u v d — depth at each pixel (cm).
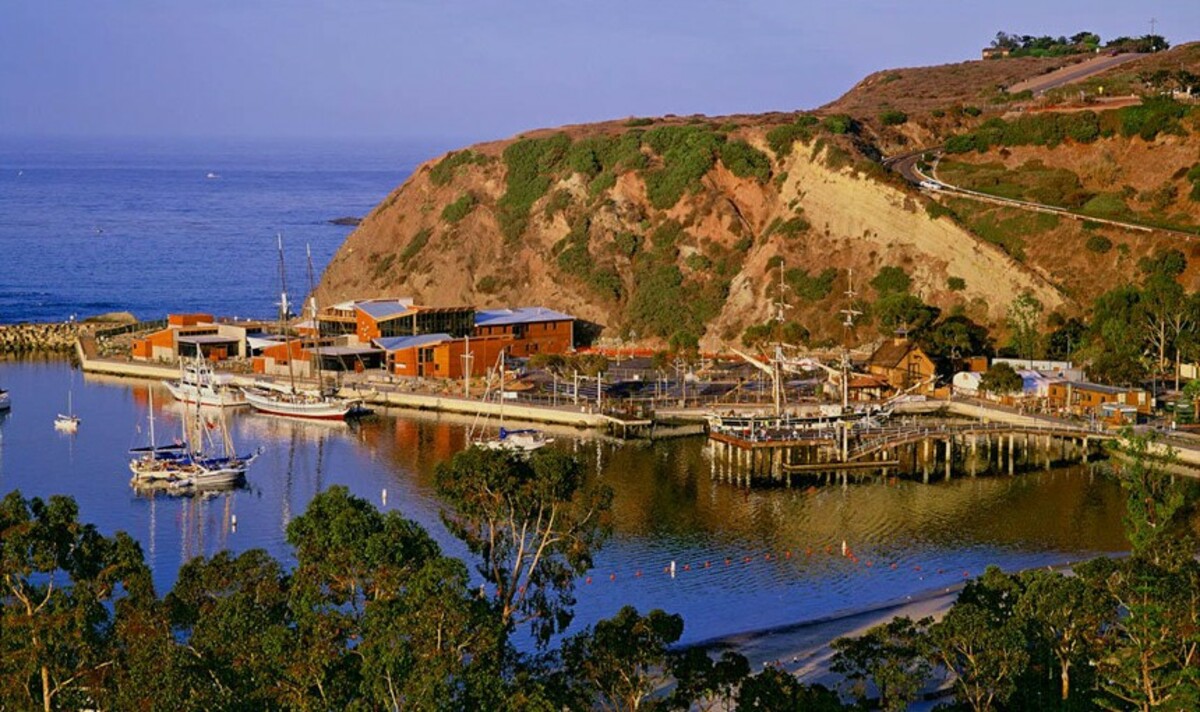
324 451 16188
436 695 6391
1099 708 7594
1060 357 19525
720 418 16438
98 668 7044
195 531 12725
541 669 7675
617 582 11300
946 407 18012
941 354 19575
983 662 7500
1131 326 18312
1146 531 10544
